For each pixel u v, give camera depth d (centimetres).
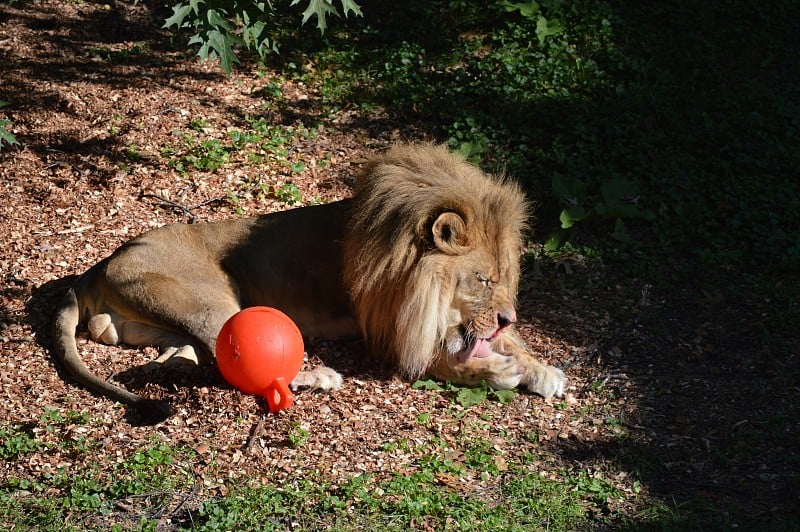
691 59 923
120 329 693
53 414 642
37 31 917
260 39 672
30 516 596
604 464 635
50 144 823
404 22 962
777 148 845
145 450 627
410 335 662
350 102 886
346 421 651
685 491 621
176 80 884
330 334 704
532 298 743
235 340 641
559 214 802
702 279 757
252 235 705
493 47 938
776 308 732
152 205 781
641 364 698
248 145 834
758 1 988
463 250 658
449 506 607
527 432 653
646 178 826
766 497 617
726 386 682
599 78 905
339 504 603
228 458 627
